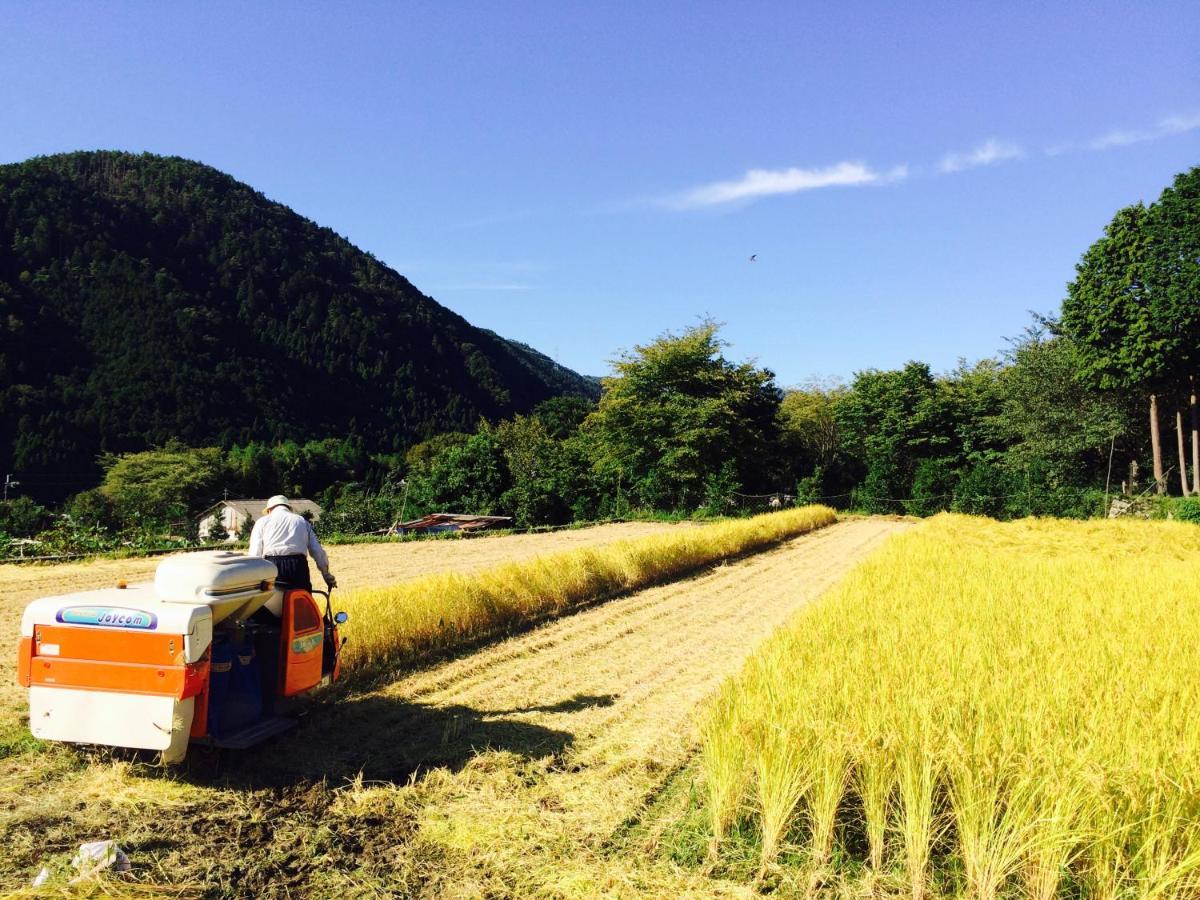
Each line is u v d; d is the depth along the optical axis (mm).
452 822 5152
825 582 17703
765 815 4750
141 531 23312
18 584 15219
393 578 17609
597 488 44625
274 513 6734
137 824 4945
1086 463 45375
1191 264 35156
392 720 7297
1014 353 48375
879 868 4594
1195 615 9891
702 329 48344
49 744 6129
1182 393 38906
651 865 4664
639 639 11227
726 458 46688
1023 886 4340
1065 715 5164
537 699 8109
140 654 5281
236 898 4199
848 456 61844
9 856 4430
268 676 6316
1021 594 11633
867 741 4789
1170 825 3988
